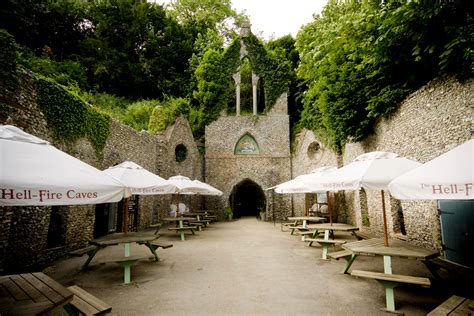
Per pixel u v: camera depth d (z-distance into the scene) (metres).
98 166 9.33
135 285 4.93
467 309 2.89
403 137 8.22
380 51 7.77
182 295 4.41
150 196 13.71
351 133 11.47
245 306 3.94
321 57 11.80
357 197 12.08
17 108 5.96
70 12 21.23
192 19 29.25
